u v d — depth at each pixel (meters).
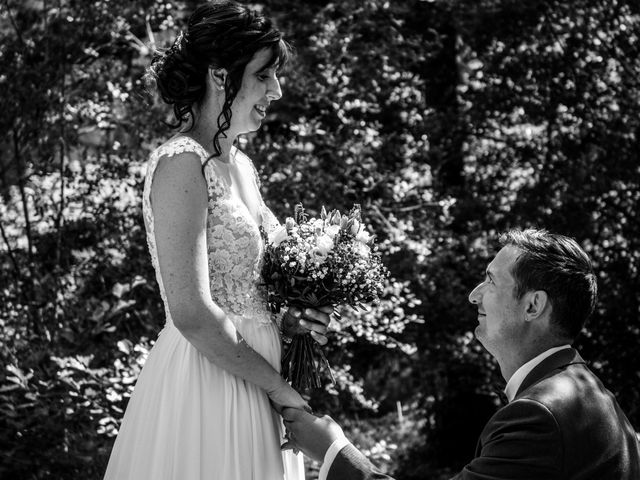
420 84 5.77
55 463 3.90
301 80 5.07
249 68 2.24
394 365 6.16
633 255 5.67
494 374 5.78
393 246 5.14
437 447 6.04
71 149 5.08
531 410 1.96
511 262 2.15
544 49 5.73
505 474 1.94
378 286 2.38
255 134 5.17
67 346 4.26
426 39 6.00
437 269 5.47
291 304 2.38
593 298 2.13
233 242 2.24
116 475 2.34
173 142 2.19
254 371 2.26
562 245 2.15
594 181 5.54
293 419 2.33
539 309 2.11
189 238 2.13
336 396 5.36
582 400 2.00
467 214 5.79
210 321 2.14
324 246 2.30
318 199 4.90
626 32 5.54
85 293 4.75
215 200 2.21
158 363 2.32
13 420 3.86
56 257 4.89
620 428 2.03
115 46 5.11
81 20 4.81
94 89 4.91
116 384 3.73
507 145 5.92
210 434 2.25
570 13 5.57
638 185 5.62
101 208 4.90
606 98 5.69
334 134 5.25
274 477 2.34
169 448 2.24
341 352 5.16
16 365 4.03
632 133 5.53
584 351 5.76
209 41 2.21
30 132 4.86
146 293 4.76
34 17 4.81
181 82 2.25
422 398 6.19
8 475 3.89
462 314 5.51
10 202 5.04
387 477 2.21
